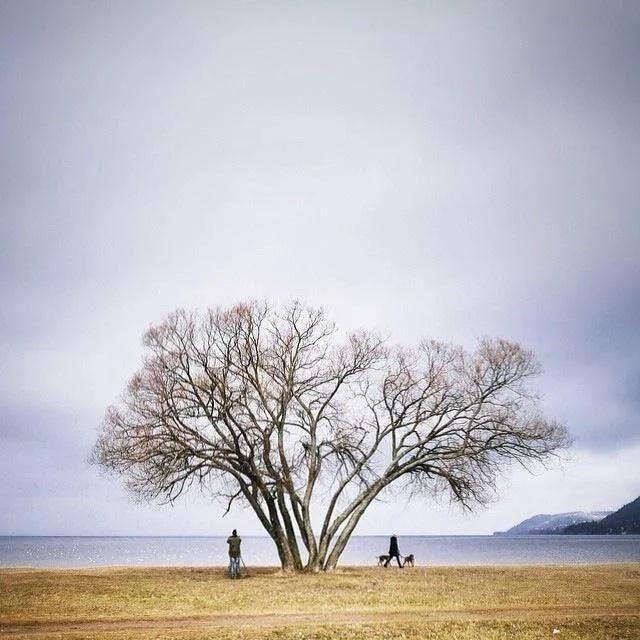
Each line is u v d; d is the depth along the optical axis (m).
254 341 35.19
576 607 20.81
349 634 15.89
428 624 17.28
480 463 35.00
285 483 34.41
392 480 35.62
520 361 36.19
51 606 19.78
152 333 34.75
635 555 82.81
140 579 30.44
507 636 16.02
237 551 32.03
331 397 36.81
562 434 35.25
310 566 34.41
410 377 36.47
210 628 16.34
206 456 33.25
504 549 119.50
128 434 32.59
